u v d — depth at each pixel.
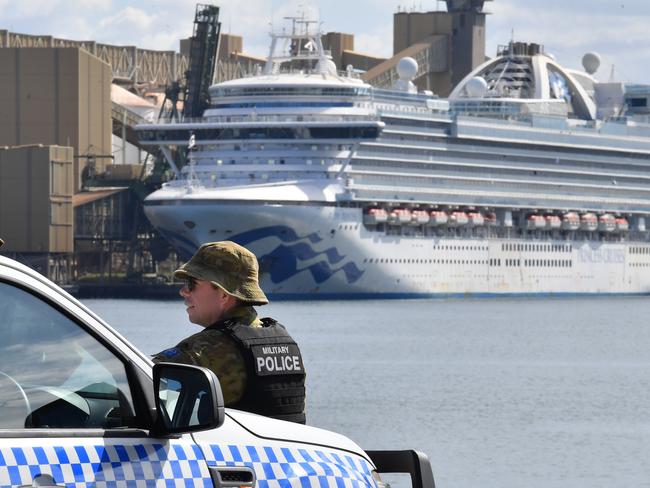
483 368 141.88
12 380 15.22
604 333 199.00
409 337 184.25
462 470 75.12
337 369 138.12
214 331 20.05
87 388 15.73
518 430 92.81
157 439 16.02
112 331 16.17
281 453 17.19
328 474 17.44
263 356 19.97
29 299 15.58
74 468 15.10
